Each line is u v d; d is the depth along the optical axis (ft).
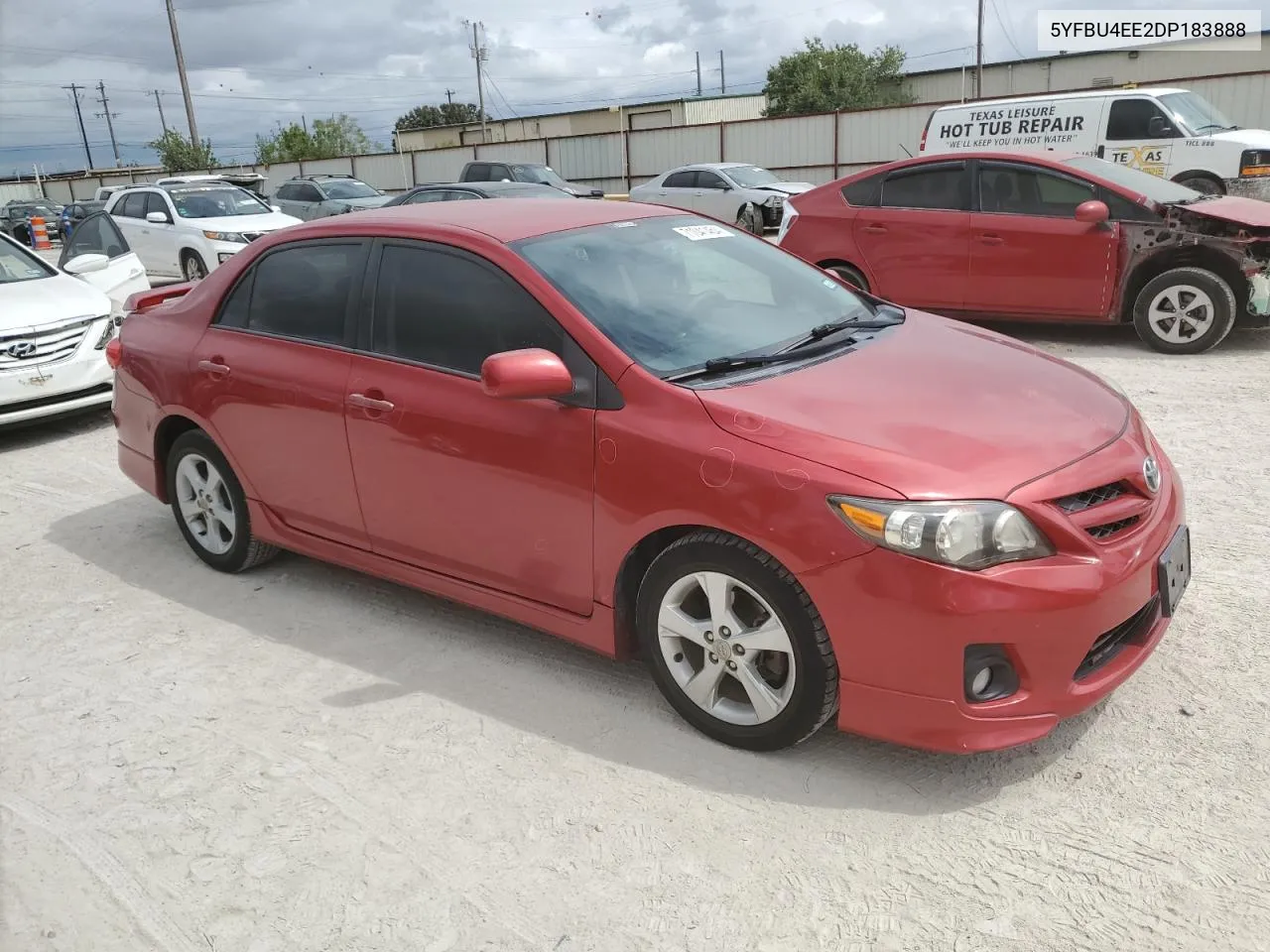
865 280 29.43
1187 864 8.38
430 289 12.18
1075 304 26.48
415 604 14.28
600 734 10.79
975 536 8.61
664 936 8.00
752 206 61.00
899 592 8.70
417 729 11.10
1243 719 10.24
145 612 14.57
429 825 9.50
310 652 13.07
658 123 170.50
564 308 10.95
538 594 11.50
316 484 13.44
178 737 11.27
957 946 7.72
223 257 47.34
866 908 8.15
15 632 14.17
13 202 105.60
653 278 12.07
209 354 14.49
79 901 8.85
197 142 148.56
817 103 170.91
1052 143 44.96
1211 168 41.27
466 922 8.29
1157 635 9.86
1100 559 8.99
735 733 10.21
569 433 10.61
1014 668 8.87
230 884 8.92
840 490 8.93
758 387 10.37
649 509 10.05
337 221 13.71
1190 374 23.75
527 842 9.20
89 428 25.44
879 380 10.64
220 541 15.62
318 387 12.98
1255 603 12.53
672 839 9.11
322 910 8.53
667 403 10.14
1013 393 10.53
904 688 8.96
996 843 8.79
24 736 11.50
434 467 11.85
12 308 23.91
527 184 57.52
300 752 10.82
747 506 9.34
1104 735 10.16
